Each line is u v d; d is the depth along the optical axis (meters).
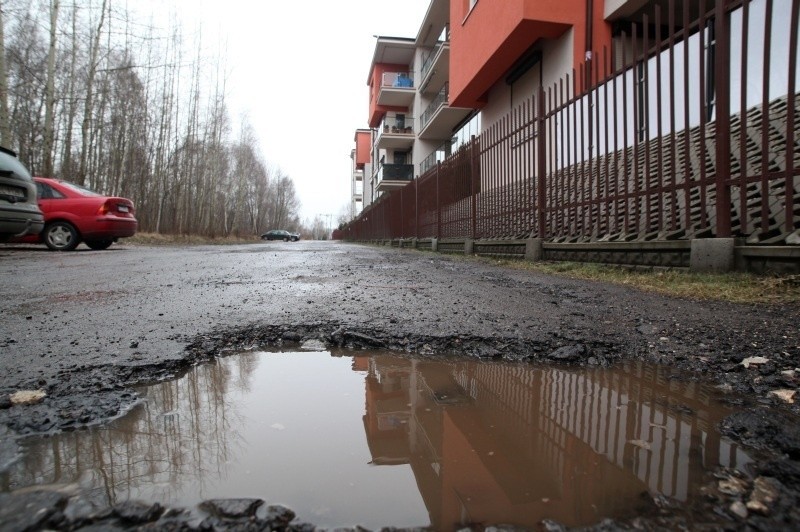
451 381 1.74
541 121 6.57
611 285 4.20
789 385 1.63
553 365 1.95
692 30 6.78
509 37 11.12
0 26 12.65
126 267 6.41
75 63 17.42
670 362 1.95
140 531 0.81
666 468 1.06
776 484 0.98
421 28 27.28
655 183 5.95
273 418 1.37
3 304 3.21
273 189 78.81
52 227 9.88
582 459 1.11
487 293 3.78
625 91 4.81
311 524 0.85
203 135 32.56
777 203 3.95
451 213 10.92
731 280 3.52
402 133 31.66
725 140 3.75
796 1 3.22
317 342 2.27
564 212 6.26
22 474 1.00
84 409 1.37
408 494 0.96
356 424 1.33
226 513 0.87
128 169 25.02
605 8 10.38
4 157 7.37
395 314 2.83
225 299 3.43
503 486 0.99
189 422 1.32
